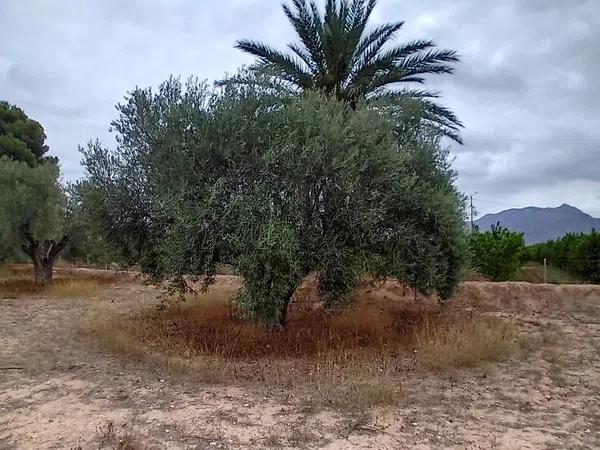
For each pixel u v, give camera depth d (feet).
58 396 17.71
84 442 13.55
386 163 24.72
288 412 16.06
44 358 23.08
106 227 30.19
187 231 23.44
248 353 23.72
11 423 15.02
